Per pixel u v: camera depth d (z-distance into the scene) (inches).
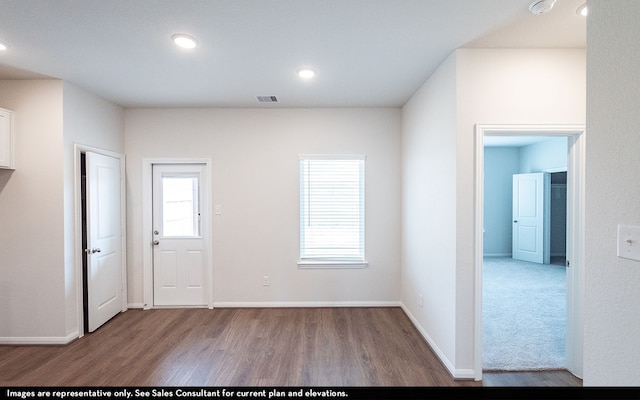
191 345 107.6
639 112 37.2
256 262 146.0
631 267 38.6
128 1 66.1
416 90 121.9
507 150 268.7
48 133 108.8
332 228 147.4
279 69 101.9
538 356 99.4
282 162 145.1
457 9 69.7
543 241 237.9
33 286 109.2
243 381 86.2
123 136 143.3
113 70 102.0
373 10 69.9
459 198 87.2
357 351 103.3
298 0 66.1
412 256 128.2
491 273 208.4
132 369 92.3
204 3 66.9
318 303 146.3
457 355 87.1
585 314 45.7
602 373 42.9
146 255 144.5
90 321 118.8
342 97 130.3
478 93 87.4
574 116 87.7
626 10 38.5
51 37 81.0
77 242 115.1
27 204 108.8
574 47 87.4
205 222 147.7
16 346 107.8
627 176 38.8
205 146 144.9
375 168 145.6
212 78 109.5
